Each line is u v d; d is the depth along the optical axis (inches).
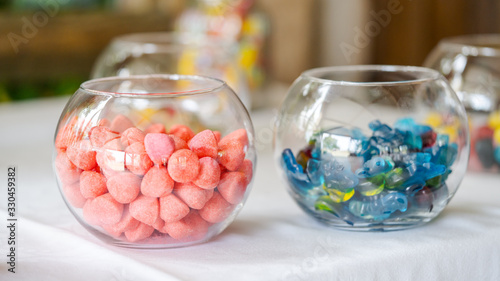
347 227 27.8
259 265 25.2
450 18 77.5
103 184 25.7
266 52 51.0
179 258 25.8
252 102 49.4
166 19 86.2
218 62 44.7
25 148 39.5
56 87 80.8
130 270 25.0
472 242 26.9
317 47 79.1
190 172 25.1
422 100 28.0
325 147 27.2
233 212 26.8
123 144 25.4
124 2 94.3
